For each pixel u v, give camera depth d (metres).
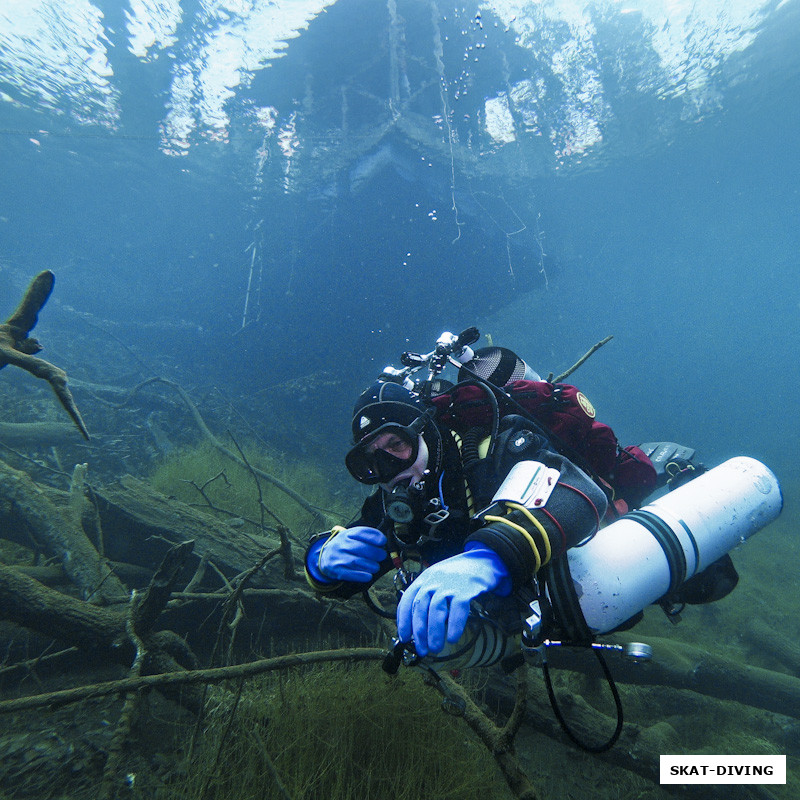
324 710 2.41
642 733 3.12
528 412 1.28
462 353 1.44
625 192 22.92
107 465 6.97
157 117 13.86
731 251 41.47
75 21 10.98
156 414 9.09
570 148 18.02
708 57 15.15
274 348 17.70
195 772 2.21
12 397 7.85
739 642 6.04
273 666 2.26
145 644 2.74
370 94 14.85
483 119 16.25
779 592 7.59
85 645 2.75
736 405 49.78
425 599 0.85
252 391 16.31
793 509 12.66
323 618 3.33
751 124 19.58
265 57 13.10
